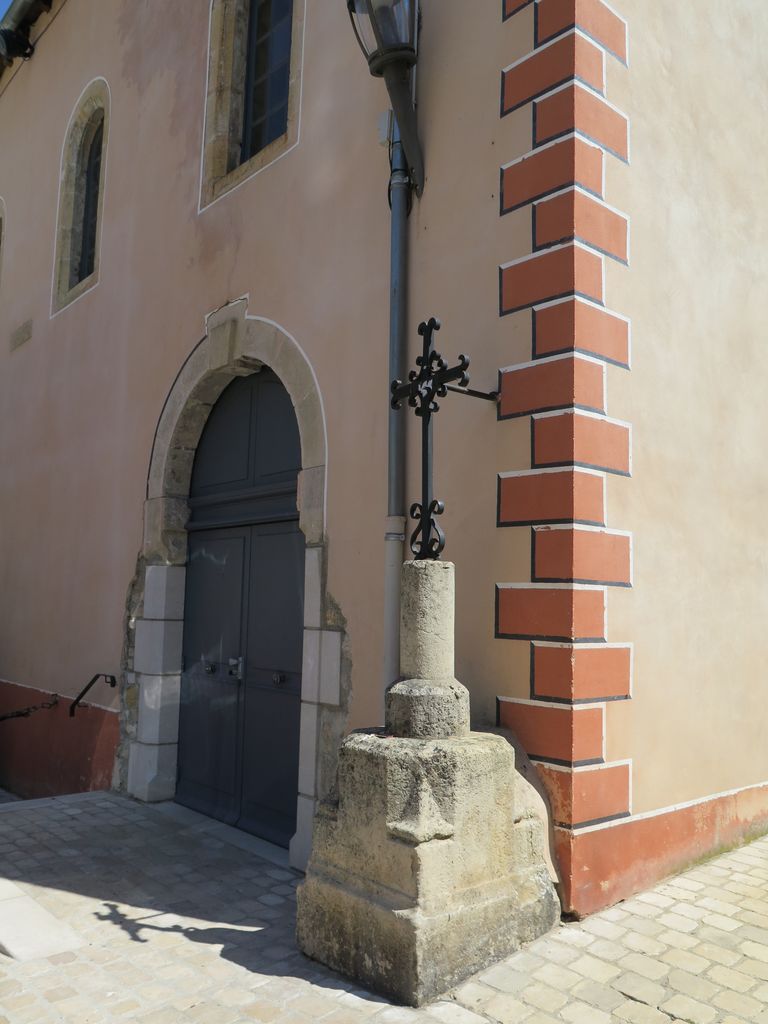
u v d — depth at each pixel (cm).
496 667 400
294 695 559
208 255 663
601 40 430
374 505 482
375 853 332
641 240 442
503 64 439
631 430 421
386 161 504
